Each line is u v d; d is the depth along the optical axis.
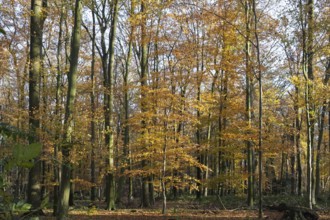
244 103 21.78
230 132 17.30
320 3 16.20
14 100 22.97
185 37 21.66
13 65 19.81
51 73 19.91
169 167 16.66
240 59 18.44
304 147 27.67
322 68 25.00
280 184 34.00
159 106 15.90
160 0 19.53
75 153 11.66
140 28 20.27
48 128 11.43
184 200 25.44
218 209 18.66
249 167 19.98
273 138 18.92
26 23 20.84
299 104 17.27
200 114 21.36
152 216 15.54
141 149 16.50
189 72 18.92
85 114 14.38
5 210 1.53
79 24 12.31
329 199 23.64
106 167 17.55
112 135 18.14
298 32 16.64
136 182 38.09
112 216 15.23
